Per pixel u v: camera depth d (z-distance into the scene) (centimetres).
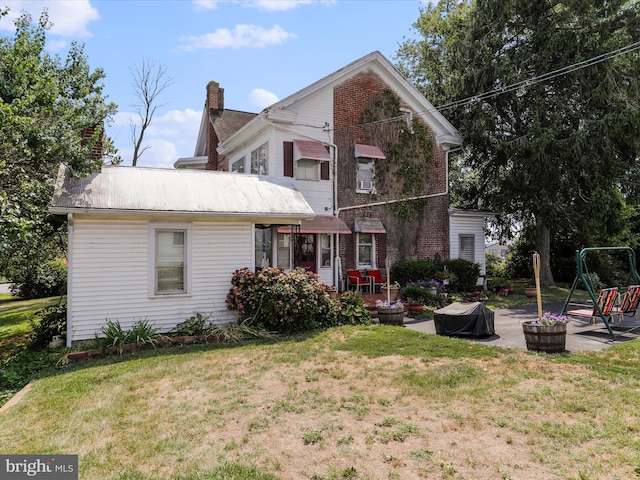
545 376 655
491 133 2042
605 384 615
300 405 565
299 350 867
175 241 1063
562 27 1819
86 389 650
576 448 429
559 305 1584
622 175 1891
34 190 1005
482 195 2372
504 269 2759
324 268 1594
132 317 1003
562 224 2088
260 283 1064
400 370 713
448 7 2464
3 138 962
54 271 2789
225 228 1123
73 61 1303
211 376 701
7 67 1016
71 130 1066
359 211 1684
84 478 391
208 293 1096
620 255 2555
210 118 2295
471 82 2048
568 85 1842
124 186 1061
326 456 425
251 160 1758
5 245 778
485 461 407
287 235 1532
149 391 634
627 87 1773
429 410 538
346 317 1181
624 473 378
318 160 1585
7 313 1950
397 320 1163
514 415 513
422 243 1842
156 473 397
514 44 2044
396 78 1778
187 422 516
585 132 1738
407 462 409
